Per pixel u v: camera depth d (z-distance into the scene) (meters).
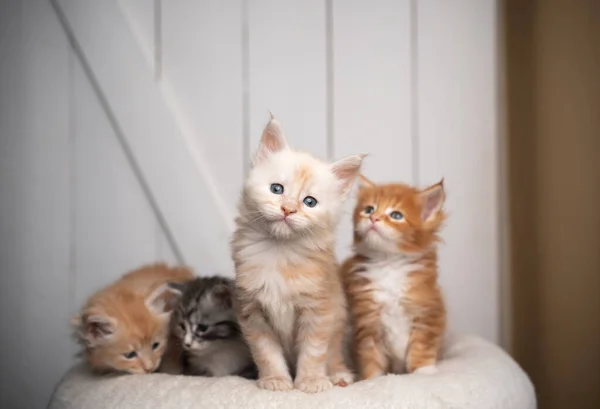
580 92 0.81
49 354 0.96
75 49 0.95
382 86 0.95
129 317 0.76
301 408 0.64
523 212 0.86
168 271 0.87
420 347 0.75
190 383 0.69
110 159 0.96
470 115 0.95
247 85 0.96
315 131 0.96
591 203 0.80
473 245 0.95
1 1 0.95
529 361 0.85
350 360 0.78
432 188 0.75
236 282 0.70
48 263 0.96
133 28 0.95
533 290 0.85
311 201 0.67
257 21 0.96
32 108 0.95
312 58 0.96
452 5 0.95
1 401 0.95
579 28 0.81
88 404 0.70
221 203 0.96
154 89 0.95
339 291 0.72
